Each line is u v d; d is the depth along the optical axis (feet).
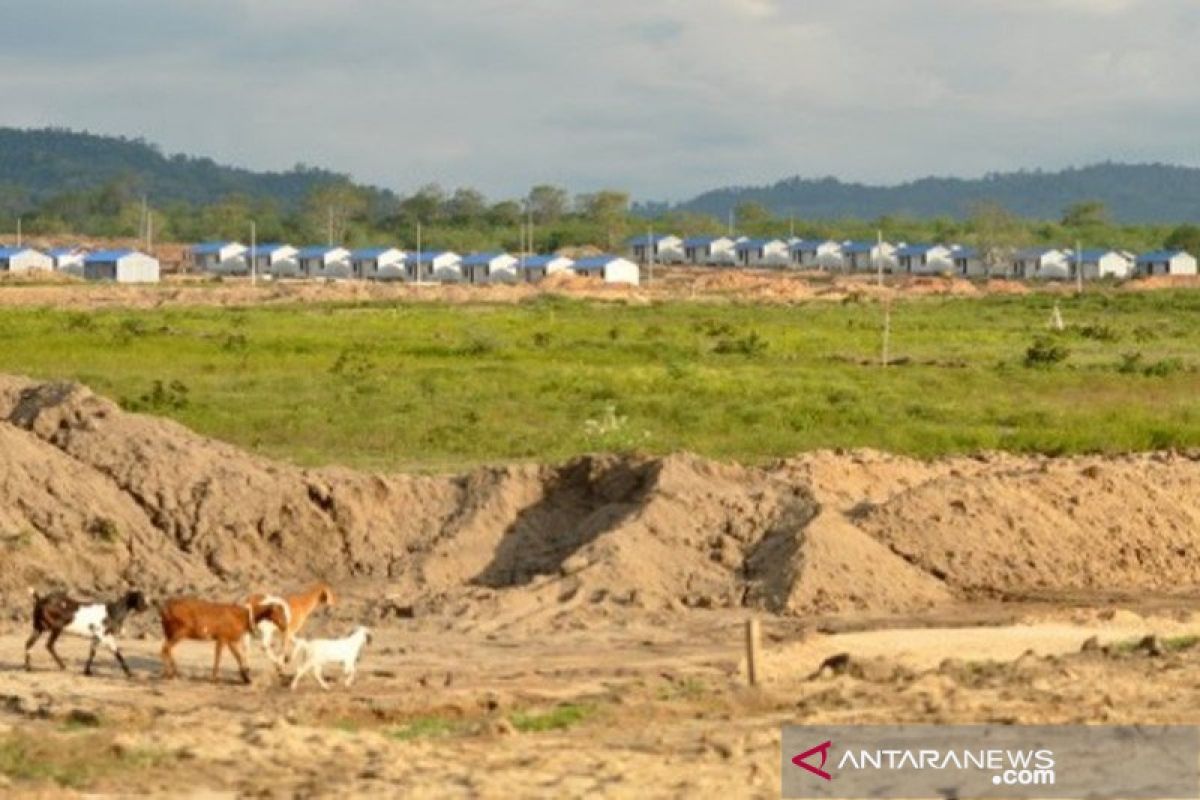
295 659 82.23
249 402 182.39
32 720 74.28
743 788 61.41
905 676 80.89
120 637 94.22
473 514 114.11
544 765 64.64
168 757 65.62
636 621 99.55
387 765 64.85
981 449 164.66
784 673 84.23
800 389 199.82
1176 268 615.16
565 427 170.30
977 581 112.06
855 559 107.55
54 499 109.70
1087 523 118.11
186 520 111.86
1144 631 94.84
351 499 114.32
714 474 117.91
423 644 93.71
